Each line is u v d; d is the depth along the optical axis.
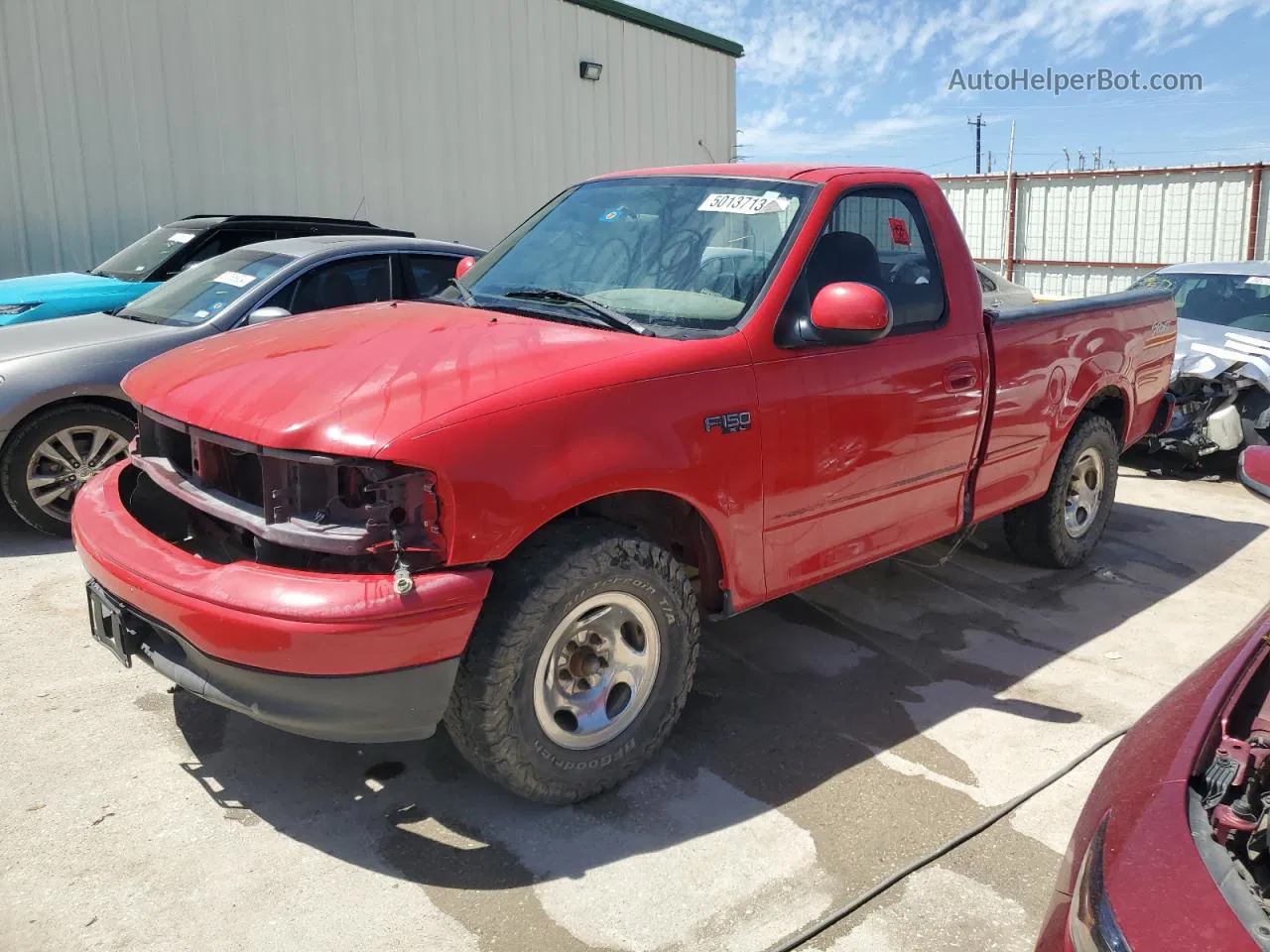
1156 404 5.98
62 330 5.93
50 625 4.39
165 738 3.49
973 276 4.37
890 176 4.15
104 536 3.04
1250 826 1.72
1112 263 18.23
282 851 2.91
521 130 14.09
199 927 2.59
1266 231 16.17
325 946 2.54
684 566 3.73
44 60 9.70
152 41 10.38
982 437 4.43
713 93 17.42
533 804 3.17
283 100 11.48
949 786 3.37
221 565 2.76
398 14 12.41
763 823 3.13
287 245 6.75
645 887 2.81
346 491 2.76
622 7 15.17
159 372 3.48
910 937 2.65
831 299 3.41
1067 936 1.75
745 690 4.03
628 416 3.03
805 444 3.54
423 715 2.74
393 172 12.66
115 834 2.96
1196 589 5.39
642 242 3.92
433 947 2.55
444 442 2.68
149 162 10.52
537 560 2.90
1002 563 5.68
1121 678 4.24
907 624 4.77
